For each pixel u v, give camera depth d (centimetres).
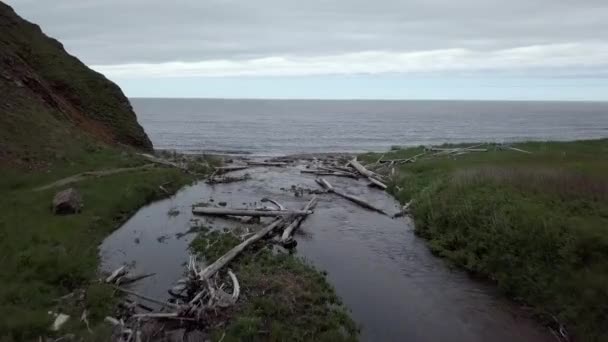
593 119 16600
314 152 5925
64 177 2283
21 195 1877
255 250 1575
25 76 2977
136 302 1135
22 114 2578
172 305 1105
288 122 13238
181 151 5706
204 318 1039
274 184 3088
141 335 967
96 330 945
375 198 2612
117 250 1573
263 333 980
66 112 3181
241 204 2362
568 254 1198
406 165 3403
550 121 15050
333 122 13600
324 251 1631
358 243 1747
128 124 3900
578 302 1072
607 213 1396
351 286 1311
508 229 1415
